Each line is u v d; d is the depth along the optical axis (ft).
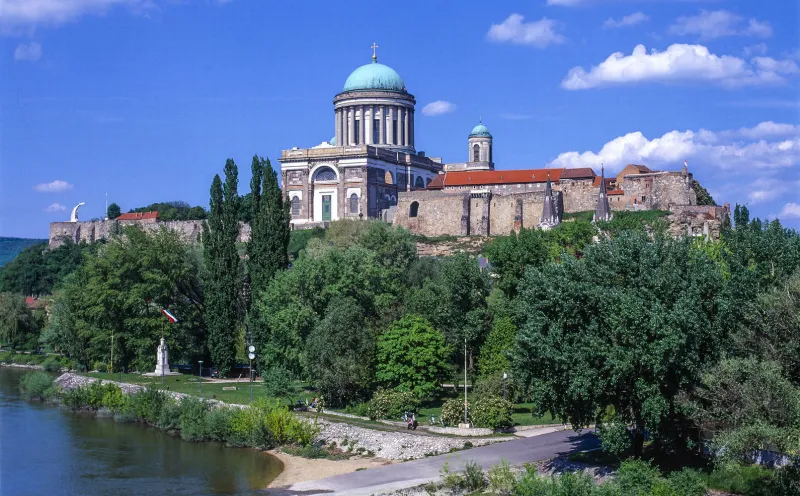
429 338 401.90
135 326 526.57
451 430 350.64
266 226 513.45
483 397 361.10
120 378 503.61
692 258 293.64
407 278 582.35
